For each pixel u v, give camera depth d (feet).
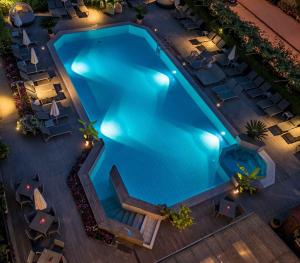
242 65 86.33
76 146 65.16
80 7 99.35
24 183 55.72
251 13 110.73
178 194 63.41
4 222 51.47
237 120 75.61
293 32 104.83
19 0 95.91
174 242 54.03
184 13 103.65
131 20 100.42
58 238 52.08
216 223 57.16
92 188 58.23
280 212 60.08
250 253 52.44
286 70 78.13
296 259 52.29
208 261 51.06
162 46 92.02
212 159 70.23
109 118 74.79
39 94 72.54
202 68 86.22
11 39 84.33
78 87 80.59
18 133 65.72
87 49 91.76
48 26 87.86
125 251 51.96
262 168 67.26
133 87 82.99
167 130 74.43
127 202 56.49
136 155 68.64
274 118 76.95
